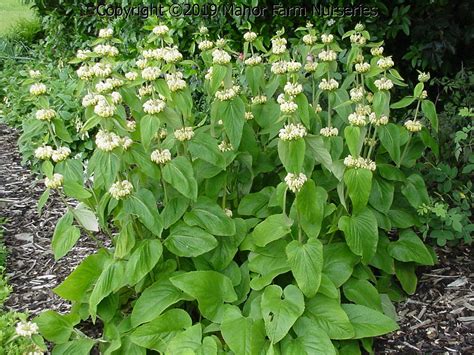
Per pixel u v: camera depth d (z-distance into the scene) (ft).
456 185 11.60
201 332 8.00
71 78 19.17
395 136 9.01
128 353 8.36
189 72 15.87
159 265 8.89
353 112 9.43
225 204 9.53
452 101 15.07
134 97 8.84
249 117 9.64
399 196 10.52
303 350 7.68
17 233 13.00
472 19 15.66
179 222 8.68
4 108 21.18
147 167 8.09
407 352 8.84
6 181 16.05
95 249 12.00
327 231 9.27
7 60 25.71
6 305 10.30
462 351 8.78
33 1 26.61
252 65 9.59
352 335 7.95
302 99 8.30
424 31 15.52
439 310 9.66
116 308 8.96
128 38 19.72
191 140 8.50
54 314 8.84
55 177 8.17
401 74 16.78
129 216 8.46
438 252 11.16
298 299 7.88
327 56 9.49
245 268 9.09
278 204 8.68
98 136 7.84
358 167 8.41
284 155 7.80
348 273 8.70
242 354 7.57
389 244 9.62
